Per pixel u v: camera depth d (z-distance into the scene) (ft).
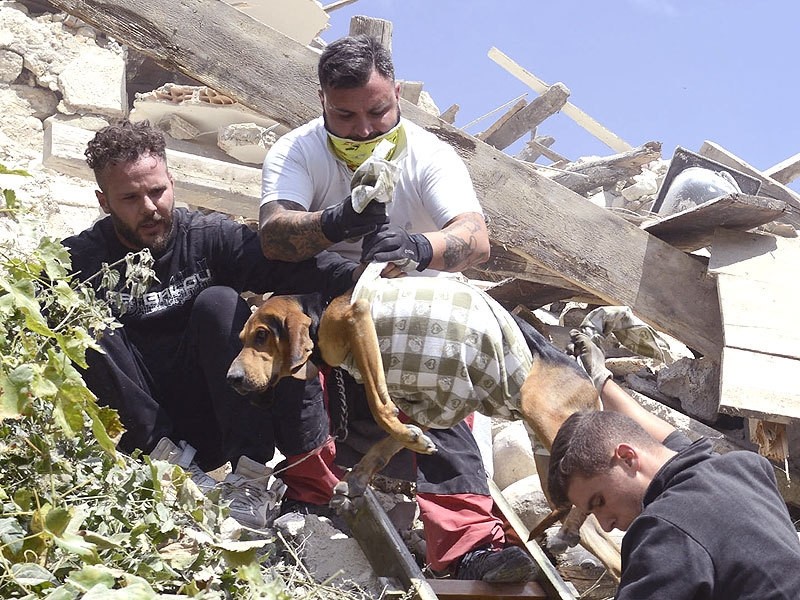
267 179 13.28
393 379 11.04
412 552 13.85
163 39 17.13
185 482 9.93
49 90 30.45
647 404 18.58
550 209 18.01
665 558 8.27
